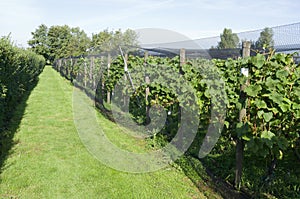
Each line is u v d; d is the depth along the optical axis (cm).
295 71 346
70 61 2009
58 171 441
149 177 425
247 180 374
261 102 319
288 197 333
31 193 371
